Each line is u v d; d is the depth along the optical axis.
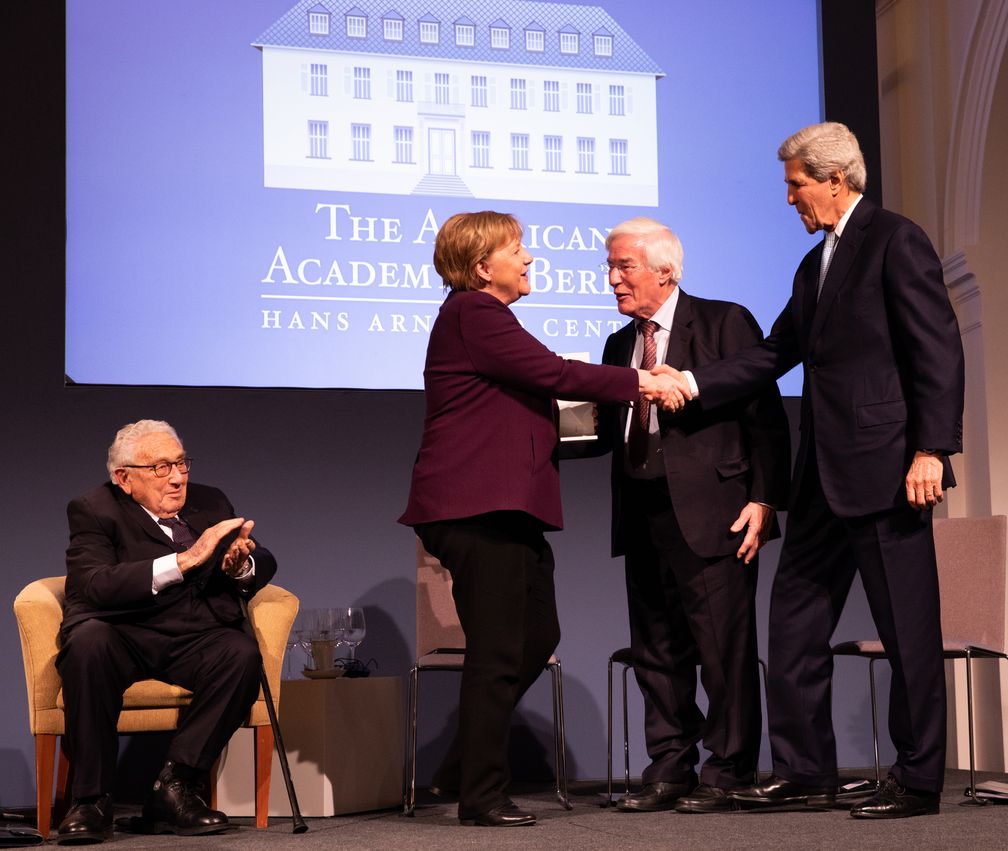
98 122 4.28
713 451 3.17
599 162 4.67
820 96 4.84
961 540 3.86
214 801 3.53
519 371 2.85
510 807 2.88
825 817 2.94
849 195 3.07
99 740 2.97
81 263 4.23
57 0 4.30
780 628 3.16
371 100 4.51
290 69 4.45
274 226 4.39
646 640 3.35
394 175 4.51
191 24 4.37
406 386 4.47
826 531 3.13
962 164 4.80
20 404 4.20
